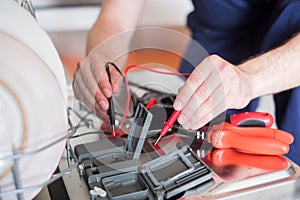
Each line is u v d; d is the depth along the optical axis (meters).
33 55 0.41
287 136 0.62
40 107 0.41
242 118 0.63
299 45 0.75
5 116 0.40
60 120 0.42
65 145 0.45
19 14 0.46
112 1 0.94
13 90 0.40
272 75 0.70
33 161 0.41
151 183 0.51
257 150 0.60
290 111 0.90
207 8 1.06
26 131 0.40
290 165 0.59
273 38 0.88
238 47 1.07
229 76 0.63
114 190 0.51
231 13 1.04
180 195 0.51
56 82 0.42
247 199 0.53
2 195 0.38
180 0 1.44
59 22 1.25
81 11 1.26
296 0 0.87
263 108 1.11
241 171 0.57
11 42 0.41
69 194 0.52
